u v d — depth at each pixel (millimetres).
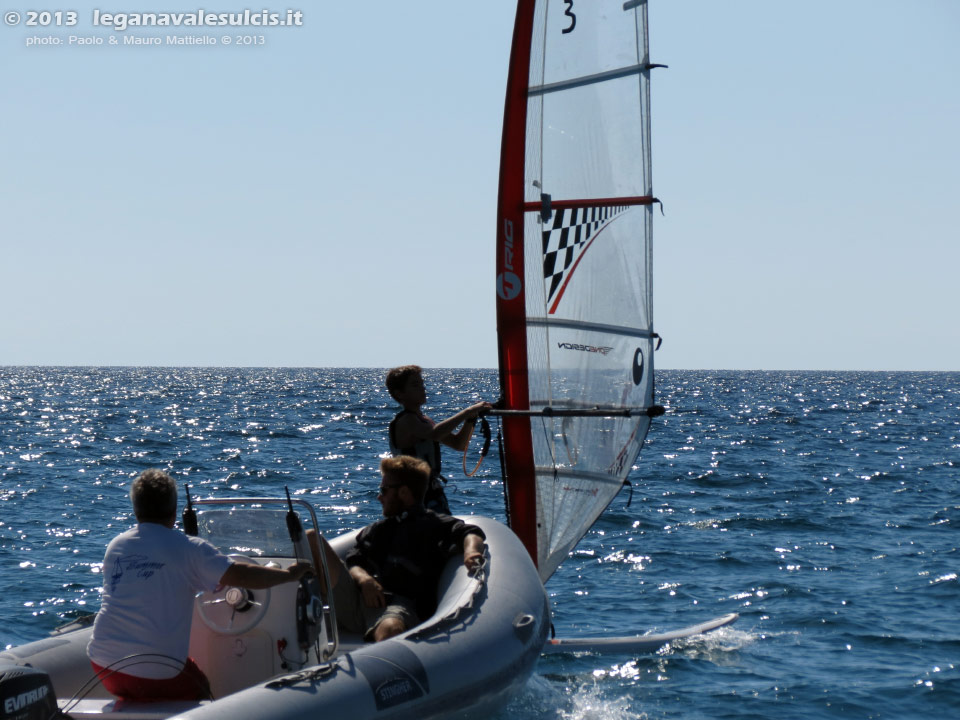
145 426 152625
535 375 29219
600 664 27891
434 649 18875
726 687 25984
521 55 28688
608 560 45156
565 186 29359
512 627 20906
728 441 124125
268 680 16719
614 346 30547
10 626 33312
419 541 22891
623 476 31078
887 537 52031
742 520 57688
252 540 19672
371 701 16828
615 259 30359
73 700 17969
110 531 53781
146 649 16719
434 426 25797
